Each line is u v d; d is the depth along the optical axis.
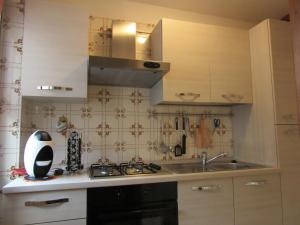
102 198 1.43
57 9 1.70
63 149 1.92
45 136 1.51
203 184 1.66
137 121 2.13
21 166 1.62
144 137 2.13
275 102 1.94
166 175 1.57
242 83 2.13
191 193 1.61
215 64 2.05
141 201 1.50
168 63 1.74
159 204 1.53
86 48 1.74
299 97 0.58
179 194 1.58
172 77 1.90
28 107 1.81
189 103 2.09
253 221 1.76
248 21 2.57
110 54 2.08
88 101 2.02
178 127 2.24
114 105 2.08
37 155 1.46
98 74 1.77
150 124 2.16
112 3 2.15
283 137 1.93
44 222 1.32
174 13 2.33
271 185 1.84
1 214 1.27
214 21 2.47
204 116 2.33
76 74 1.70
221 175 1.69
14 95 1.60
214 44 2.07
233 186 1.73
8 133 1.57
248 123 2.20
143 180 1.50
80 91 1.69
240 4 2.26
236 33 2.16
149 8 2.25
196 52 2.00
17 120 1.59
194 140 2.28
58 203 1.35
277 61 1.99
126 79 1.93
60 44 1.69
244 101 2.12
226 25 2.51
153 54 2.12
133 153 2.09
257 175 1.81
